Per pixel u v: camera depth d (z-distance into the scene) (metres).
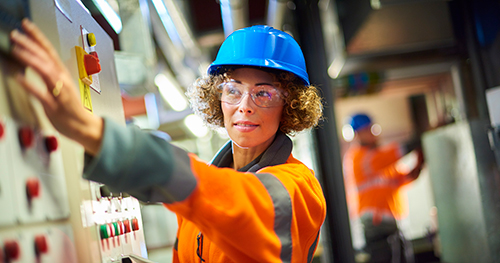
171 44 3.49
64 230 0.69
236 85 0.95
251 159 1.02
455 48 3.10
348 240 2.84
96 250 0.80
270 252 0.70
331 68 3.81
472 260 3.09
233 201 0.65
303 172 0.90
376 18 3.21
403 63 3.51
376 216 3.74
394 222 3.72
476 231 2.96
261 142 0.96
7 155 0.55
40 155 0.64
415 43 3.24
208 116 1.15
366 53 3.35
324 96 2.92
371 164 3.83
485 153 2.73
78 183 0.75
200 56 4.21
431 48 3.23
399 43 3.29
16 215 0.56
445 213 3.42
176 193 0.61
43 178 0.64
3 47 0.56
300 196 0.79
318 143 2.94
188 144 5.50
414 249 4.26
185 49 3.73
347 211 2.87
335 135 2.91
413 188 4.80
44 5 0.71
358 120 3.95
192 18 3.75
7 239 0.54
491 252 2.83
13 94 0.58
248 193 0.68
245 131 0.94
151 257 3.70
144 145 0.58
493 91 2.23
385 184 3.76
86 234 0.76
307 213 0.81
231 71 0.97
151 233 3.97
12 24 0.59
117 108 1.16
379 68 3.63
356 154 3.95
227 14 3.11
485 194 2.80
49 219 0.64
